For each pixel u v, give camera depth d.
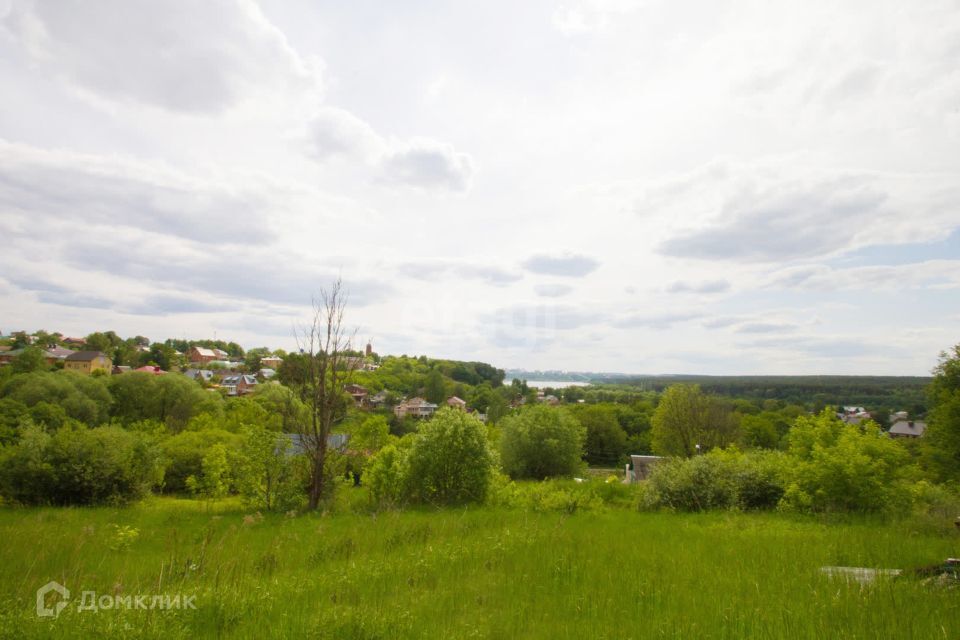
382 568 8.88
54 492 20.25
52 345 116.62
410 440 23.31
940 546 10.57
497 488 21.53
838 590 6.75
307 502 19.19
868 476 16.27
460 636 5.62
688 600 6.89
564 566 8.88
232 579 7.57
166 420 55.97
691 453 49.03
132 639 5.32
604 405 76.12
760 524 14.61
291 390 20.14
